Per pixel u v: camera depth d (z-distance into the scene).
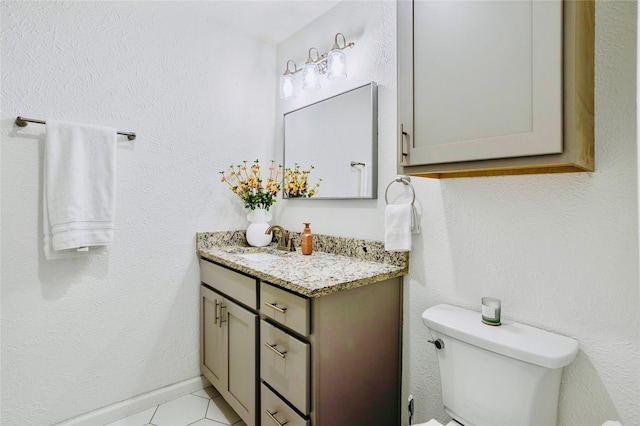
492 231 1.21
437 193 1.38
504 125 0.88
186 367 1.95
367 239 1.68
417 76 1.07
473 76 0.94
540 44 0.81
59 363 1.55
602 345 0.97
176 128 1.90
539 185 1.10
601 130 0.96
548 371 0.93
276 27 2.12
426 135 1.05
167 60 1.86
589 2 0.90
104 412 1.66
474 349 1.06
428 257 1.41
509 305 1.17
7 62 1.41
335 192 1.84
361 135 1.69
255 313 1.46
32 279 1.48
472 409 1.07
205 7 1.91
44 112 1.49
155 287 1.83
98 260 1.65
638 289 0.91
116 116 1.69
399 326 1.49
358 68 1.74
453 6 0.98
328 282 1.19
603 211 0.97
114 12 1.68
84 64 1.60
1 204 1.40
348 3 1.80
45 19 1.49
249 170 2.21
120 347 1.72
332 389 1.21
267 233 2.04
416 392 1.46
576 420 1.02
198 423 1.66
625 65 0.92
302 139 2.08
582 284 1.01
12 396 1.44
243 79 2.18
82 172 1.51
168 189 1.87
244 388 1.51
